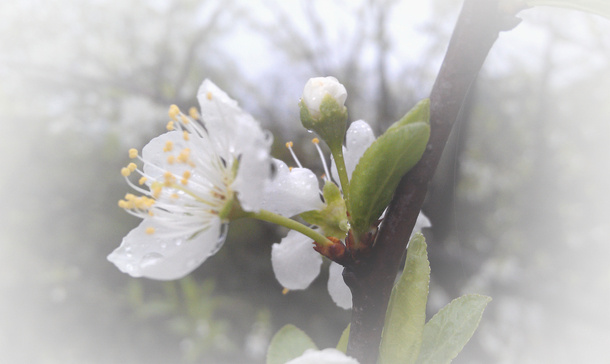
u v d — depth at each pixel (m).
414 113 0.05
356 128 0.07
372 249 0.06
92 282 0.29
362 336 0.06
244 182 0.06
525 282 0.23
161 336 0.27
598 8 0.06
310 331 0.27
